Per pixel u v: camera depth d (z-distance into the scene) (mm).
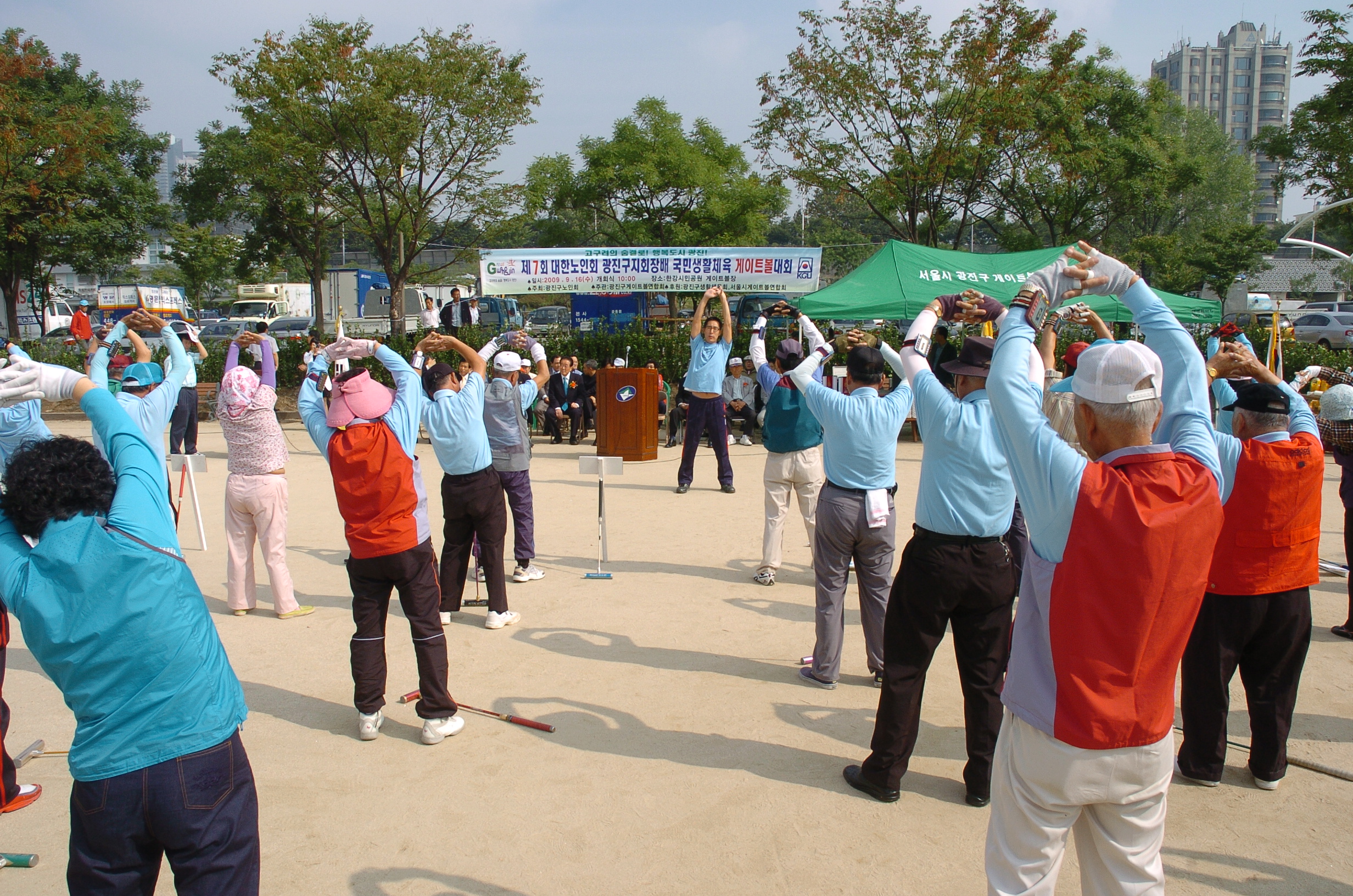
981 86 20578
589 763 4289
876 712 4785
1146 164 26719
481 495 6027
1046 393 5520
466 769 4238
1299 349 15891
